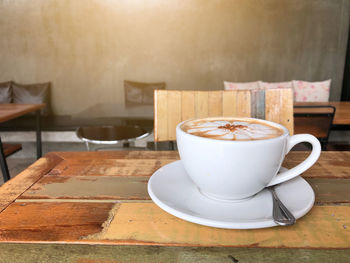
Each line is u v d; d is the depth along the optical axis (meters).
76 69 3.43
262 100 0.98
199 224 0.34
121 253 0.29
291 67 3.43
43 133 3.01
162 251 0.29
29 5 3.25
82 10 3.27
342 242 0.31
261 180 0.36
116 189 0.44
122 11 3.28
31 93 3.26
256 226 0.31
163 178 0.45
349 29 3.34
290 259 0.28
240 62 3.41
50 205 0.39
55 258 0.28
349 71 3.40
